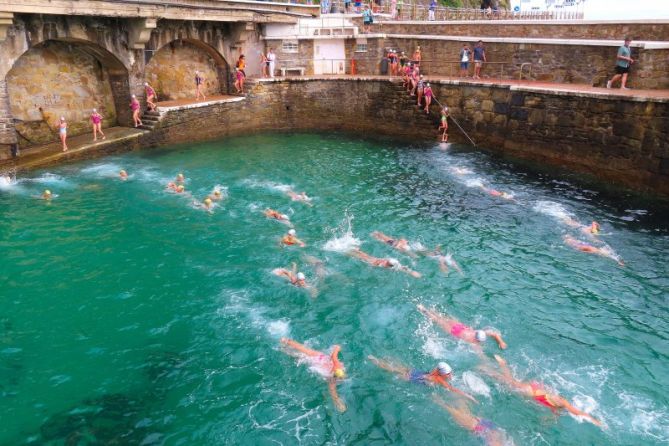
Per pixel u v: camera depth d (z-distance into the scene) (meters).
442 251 14.41
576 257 14.06
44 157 21.23
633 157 18.78
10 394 9.07
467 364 9.99
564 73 23.89
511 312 11.66
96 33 22.70
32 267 13.45
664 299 12.12
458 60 27.98
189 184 19.83
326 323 11.21
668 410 8.90
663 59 19.98
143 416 8.68
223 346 10.44
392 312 11.59
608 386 9.45
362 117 29.02
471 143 25.86
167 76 28.03
